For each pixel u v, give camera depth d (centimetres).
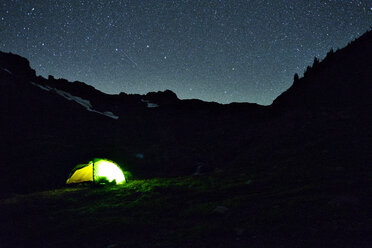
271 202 1118
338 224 827
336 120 2528
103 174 1980
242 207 1112
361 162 1537
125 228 998
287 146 2347
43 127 3994
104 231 989
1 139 3309
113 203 1395
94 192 1631
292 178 1462
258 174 1678
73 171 2134
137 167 2942
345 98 2919
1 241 961
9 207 1391
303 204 1018
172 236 906
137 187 1653
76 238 952
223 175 1811
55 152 3139
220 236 868
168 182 1711
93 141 3806
